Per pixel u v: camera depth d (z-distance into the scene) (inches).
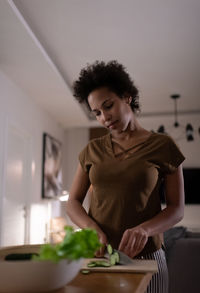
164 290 36.1
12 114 151.9
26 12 105.3
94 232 21.7
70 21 110.4
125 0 98.9
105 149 40.6
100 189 38.9
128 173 37.5
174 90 183.6
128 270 27.9
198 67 152.1
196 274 100.7
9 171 150.8
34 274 20.2
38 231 183.2
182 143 241.8
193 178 236.1
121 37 122.3
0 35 111.1
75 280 25.4
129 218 37.2
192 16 108.1
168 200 39.9
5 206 144.0
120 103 39.3
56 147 221.6
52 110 202.4
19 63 133.6
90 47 130.3
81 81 41.3
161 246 38.9
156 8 103.3
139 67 151.6
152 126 247.4
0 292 20.7
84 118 222.7
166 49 133.3
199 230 227.8
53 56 138.4
